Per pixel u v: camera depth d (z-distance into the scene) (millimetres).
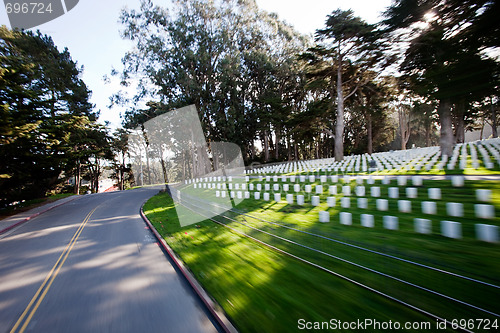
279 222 8664
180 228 9250
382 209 8859
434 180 12281
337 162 27203
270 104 39062
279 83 44969
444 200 8922
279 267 5320
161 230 9438
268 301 4117
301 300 4070
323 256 5625
